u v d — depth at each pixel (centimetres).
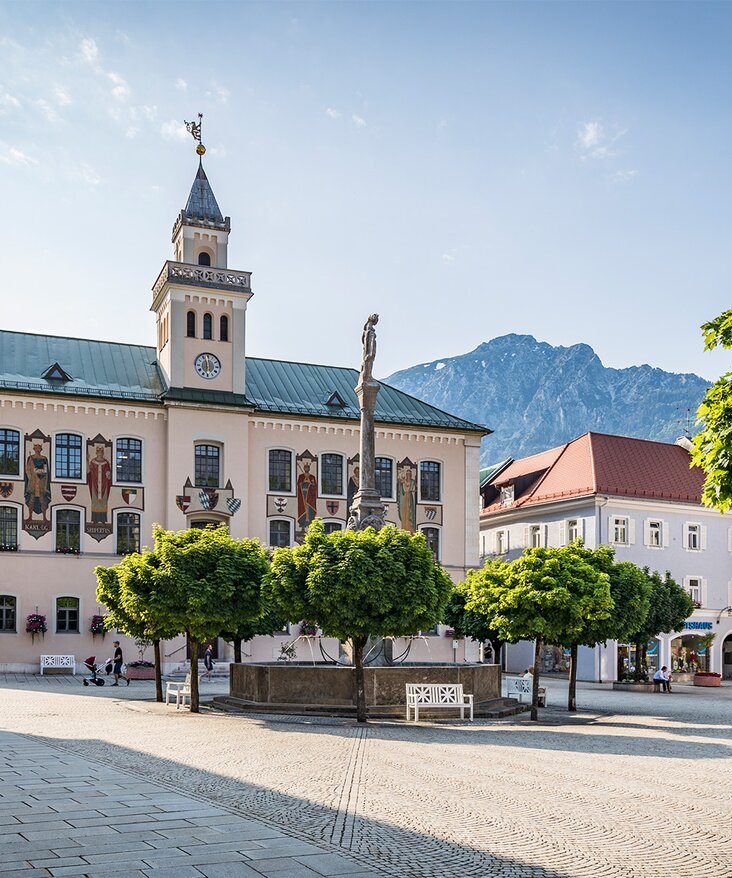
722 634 7588
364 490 4047
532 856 1234
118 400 6116
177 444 6225
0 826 1301
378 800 1590
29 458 5900
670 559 7425
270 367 7225
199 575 3350
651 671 7169
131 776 1761
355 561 2953
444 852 1239
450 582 3152
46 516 5894
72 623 5866
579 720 3350
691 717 3578
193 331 6444
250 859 1148
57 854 1148
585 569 3434
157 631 3538
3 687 4603
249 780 1769
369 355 4094
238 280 6556
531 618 3303
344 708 3195
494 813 1501
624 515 7256
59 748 2192
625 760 2175
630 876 1154
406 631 3016
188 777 1789
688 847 1299
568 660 7256
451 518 7031
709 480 1403
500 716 3353
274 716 3133
